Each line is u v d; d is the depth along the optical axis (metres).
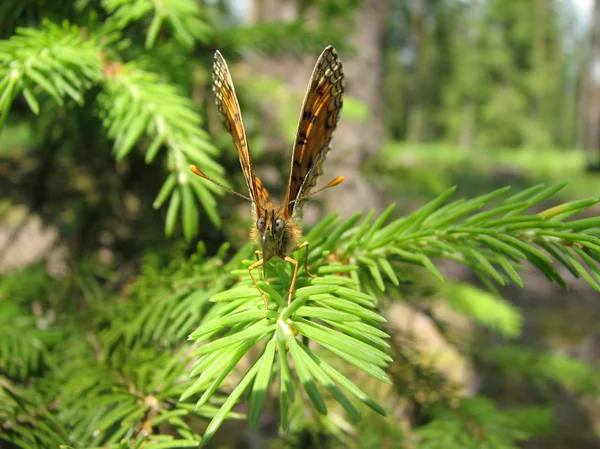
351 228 0.05
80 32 0.06
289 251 0.05
